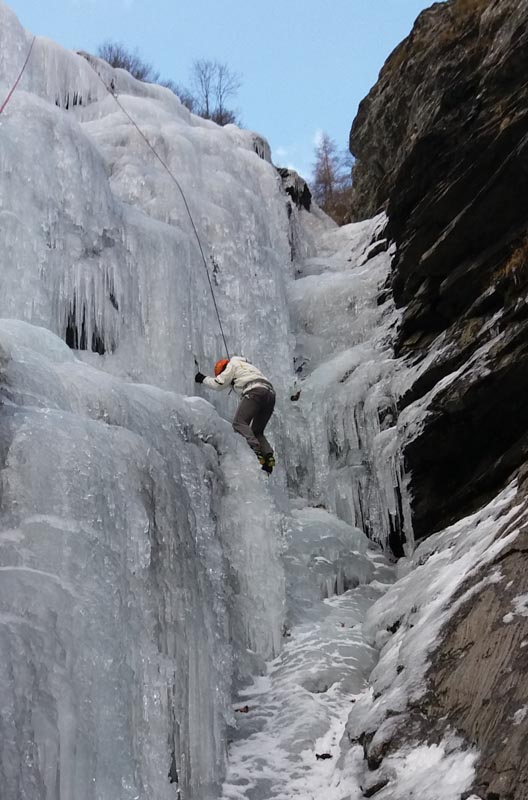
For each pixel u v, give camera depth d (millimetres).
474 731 4480
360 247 14344
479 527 6770
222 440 8383
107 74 15008
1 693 4066
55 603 4648
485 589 5316
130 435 6277
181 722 5715
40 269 8953
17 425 5383
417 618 6223
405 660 5605
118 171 11844
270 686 7082
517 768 3986
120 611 5234
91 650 4730
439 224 9352
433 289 9664
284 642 7781
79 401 6414
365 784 4855
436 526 8711
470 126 8734
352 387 10375
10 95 9930
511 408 7867
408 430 8836
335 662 7176
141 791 4910
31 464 5203
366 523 9812
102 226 9797
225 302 11172
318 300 12273
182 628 6023
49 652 4441
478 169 8602
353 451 10219
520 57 8211
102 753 4523
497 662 4711
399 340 10547
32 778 4043
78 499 5297
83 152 10000
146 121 13555
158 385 9586
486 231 8688
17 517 5016
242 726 6480
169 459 7039
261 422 8383
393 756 4871
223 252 11562
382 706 5379
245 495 8227
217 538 7789
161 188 11695
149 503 6066
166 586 6039
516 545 5414
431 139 9094
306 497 10359
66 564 4965
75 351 9125
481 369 7863
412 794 4418
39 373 6168
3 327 6582
